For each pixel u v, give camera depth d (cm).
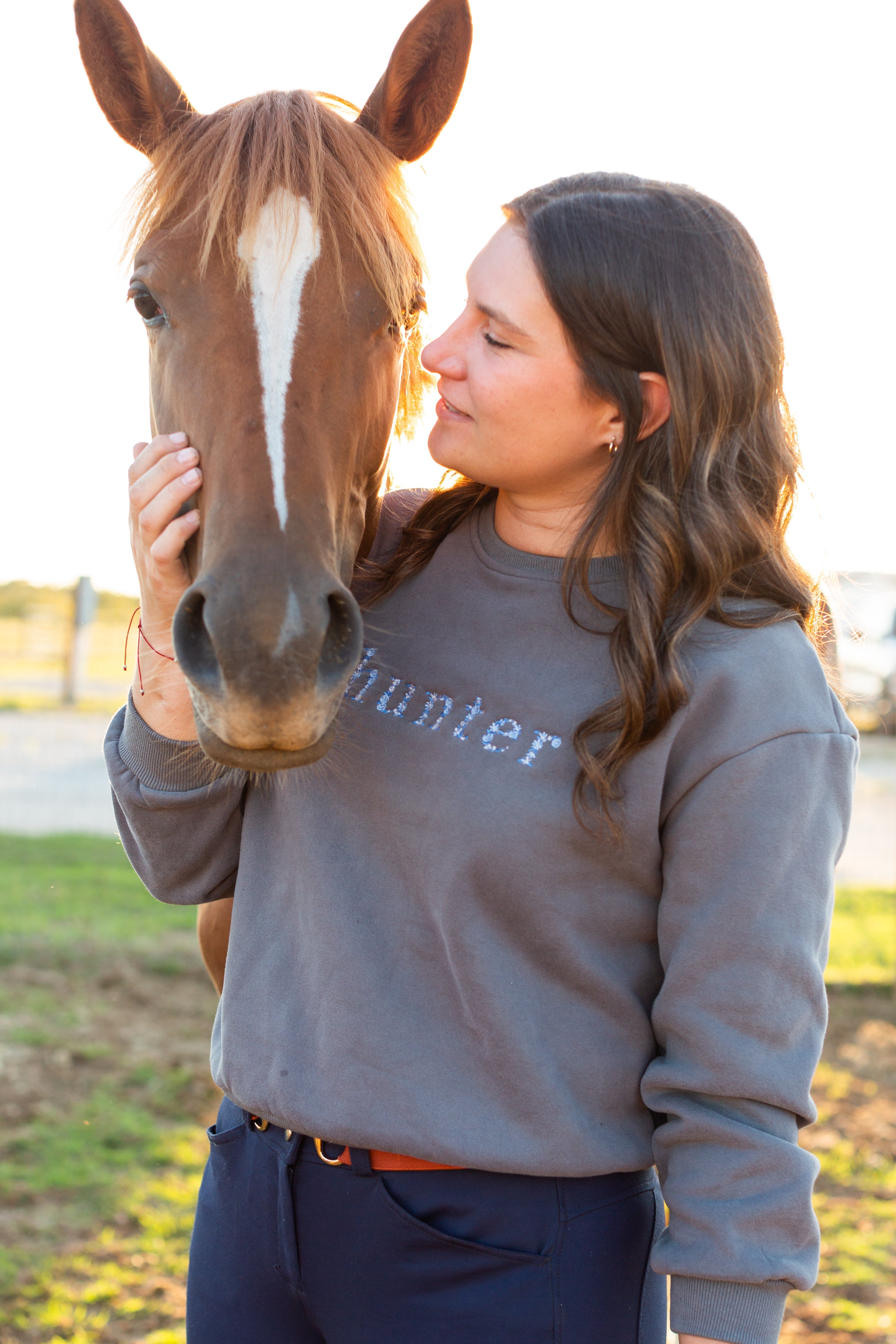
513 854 110
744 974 107
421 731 117
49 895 579
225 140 128
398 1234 111
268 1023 122
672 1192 110
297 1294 118
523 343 111
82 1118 352
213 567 107
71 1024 419
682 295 109
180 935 526
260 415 117
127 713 129
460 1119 110
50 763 1001
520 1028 111
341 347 125
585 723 109
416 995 114
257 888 129
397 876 116
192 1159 334
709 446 111
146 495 119
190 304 124
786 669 110
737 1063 106
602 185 114
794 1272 104
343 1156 114
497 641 118
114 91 144
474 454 117
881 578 858
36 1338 258
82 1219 304
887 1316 283
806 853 109
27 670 1502
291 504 112
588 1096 113
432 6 144
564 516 121
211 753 107
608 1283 113
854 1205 334
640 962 117
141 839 132
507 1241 110
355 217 128
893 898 686
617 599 116
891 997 506
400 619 126
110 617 1567
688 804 110
